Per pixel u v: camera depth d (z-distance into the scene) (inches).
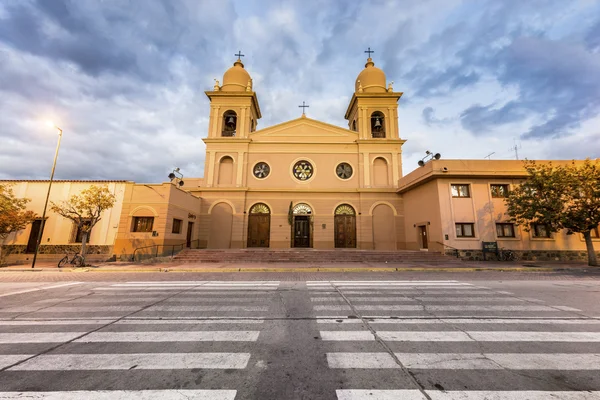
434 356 146.4
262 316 221.8
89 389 114.1
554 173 565.0
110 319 214.4
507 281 394.6
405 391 112.3
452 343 164.9
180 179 910.4
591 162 659.4
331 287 346.6
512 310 238.8
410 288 339.3
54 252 649.6
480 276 443.8
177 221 719.7
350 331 186.1
